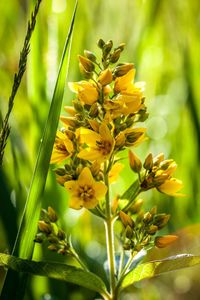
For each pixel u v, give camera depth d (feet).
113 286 1.85
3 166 2.23
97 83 1.83
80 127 1.85
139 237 1.86
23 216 1.88
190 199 2.66
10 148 2.38
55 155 1.88
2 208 2.18
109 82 1.82
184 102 2.82
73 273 1.81
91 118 1.85
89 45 2.68
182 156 2.76
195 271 2.75
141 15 2.77
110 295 1.85
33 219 1.88
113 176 1.90
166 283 2.72
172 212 2.63
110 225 1.87
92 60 1.86
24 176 2.31
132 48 2.73
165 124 3.07
